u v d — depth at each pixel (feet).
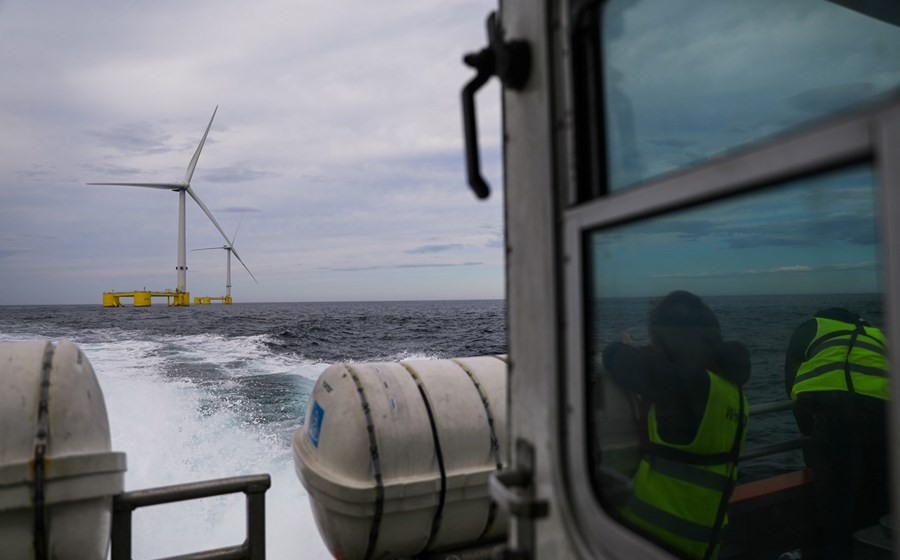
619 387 4.48
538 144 4.07
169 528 21.49
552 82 3.94
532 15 4.14
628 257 4.13
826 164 2.42
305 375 57.41
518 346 4.38
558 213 3.91
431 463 9.79
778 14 5.33
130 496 8.46
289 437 33.04
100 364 65.21
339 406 9.87
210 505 23.07
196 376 56.29
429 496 9.62
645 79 4.21
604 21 3.90
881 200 2.22
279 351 86.89
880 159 2.21
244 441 32.14
